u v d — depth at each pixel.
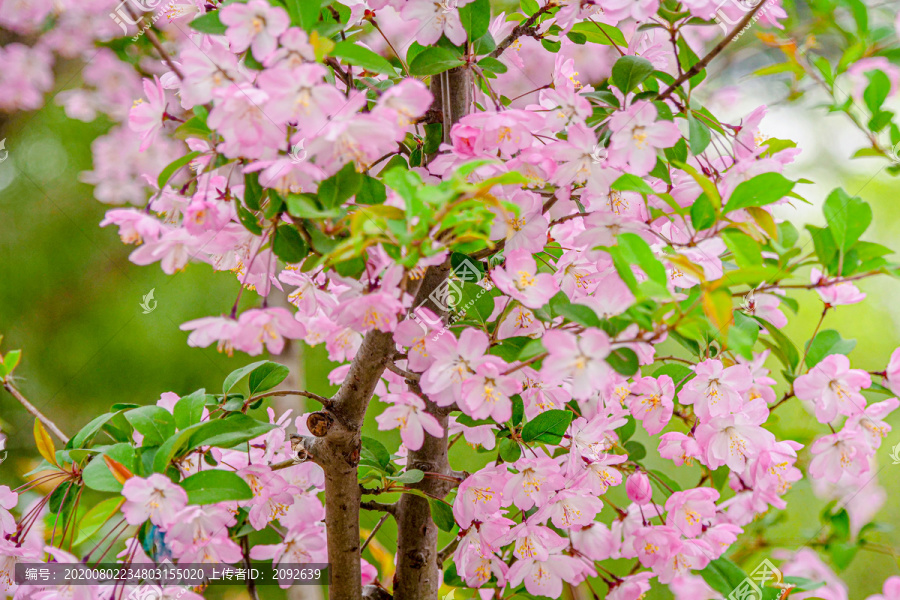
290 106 1.73
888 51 1.92
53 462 1.81
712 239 1.80
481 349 1.76
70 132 2.48
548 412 1.82
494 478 1.81
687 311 1.72
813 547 1.96
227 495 1.75
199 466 1.80
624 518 1.87
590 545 1.86
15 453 2.25
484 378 1.76
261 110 1.73
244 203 1.77
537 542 1.81
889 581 1.91
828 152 1.96
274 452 1.86
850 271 1.81
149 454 1.77
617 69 1.83
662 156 1.82
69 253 2.52
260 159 1.74
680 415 1.89
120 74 2.46
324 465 1.80
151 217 1.77
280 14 1.73
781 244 1.82
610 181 1.80
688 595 1.91
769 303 1.87
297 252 1.76
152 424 1.78
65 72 2.41
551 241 1.85
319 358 2.44
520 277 1.77
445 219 1.70
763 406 1.83
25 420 2.35
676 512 1.83
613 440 1.86
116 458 1.76
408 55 1.82
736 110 1.96
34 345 2.45
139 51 2.19
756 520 1.96
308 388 2.42
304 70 1.72
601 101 1.83
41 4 2.23
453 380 1.76
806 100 1.94
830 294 1.86
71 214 2.53
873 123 1.91
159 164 2.48
